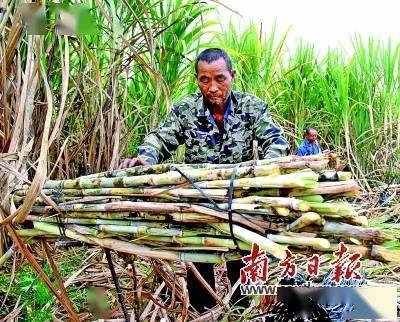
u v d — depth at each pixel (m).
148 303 1.96
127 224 1.55
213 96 2.00
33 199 1.52
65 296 1.74
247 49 5.43
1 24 1.80
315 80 6.34
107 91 3.01
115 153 2.75
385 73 6.40
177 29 3.53
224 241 1.43
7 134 1.92
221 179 1.45
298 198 1.35
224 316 1.81
